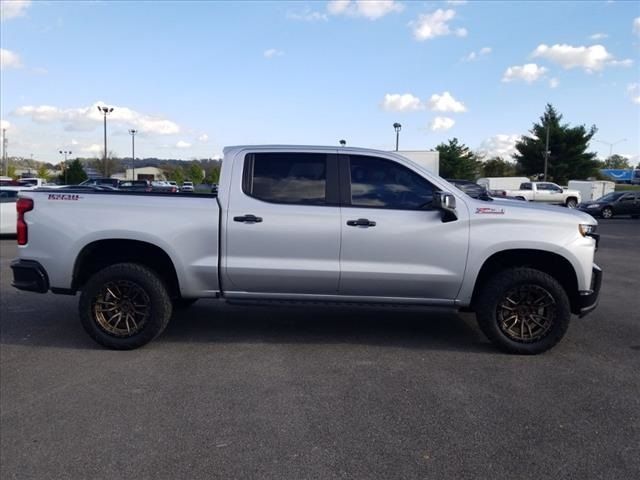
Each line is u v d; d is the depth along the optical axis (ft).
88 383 14.14
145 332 16.70
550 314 16.30
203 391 13.58
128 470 9.93
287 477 9.70
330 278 16.47
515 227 16.24
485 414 12.27
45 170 248.52
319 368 15.30
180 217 16.56
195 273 16.70
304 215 16.39
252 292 16.92
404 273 16.35
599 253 44.45
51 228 16.63
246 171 16.87
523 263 17.31
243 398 13.14
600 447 10.78
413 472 9.86
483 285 17.13
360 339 18.21
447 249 16.31
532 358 16.28
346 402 12.92
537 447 10.78
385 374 14.83
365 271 16.35
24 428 11.58
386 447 10.77
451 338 18.40
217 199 16.72
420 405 12.75
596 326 20.04
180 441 11.00
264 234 16.42
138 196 16.74
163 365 15.53
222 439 11.08
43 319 20.58
